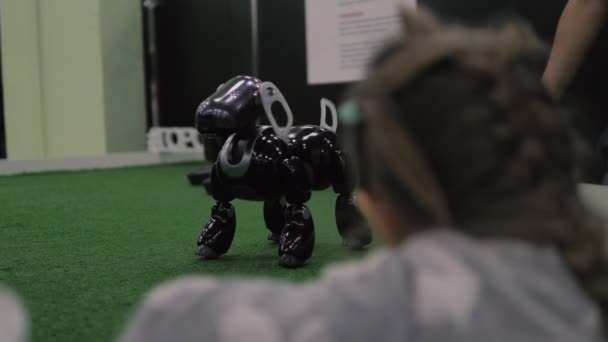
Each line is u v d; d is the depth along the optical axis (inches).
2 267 56.2
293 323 14.5
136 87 173.9
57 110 173.3
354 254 61.0
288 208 57.4
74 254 62.1
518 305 13.9
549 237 14.4
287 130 56.4
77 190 118.3
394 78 14.7
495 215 14.3
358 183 17.0
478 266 14.2
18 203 100.4
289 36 151.6
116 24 167.6
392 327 14.0
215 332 14.9
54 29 170.2
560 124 15.2
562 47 57.0
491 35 15.5
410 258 14.7
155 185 126.8
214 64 173.9
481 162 13.9
